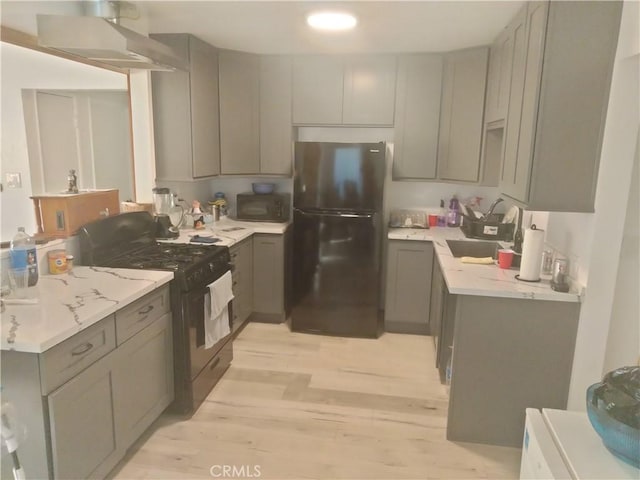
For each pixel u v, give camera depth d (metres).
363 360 3.42
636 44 1.87
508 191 2.61
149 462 2.27
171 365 2.55
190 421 2.61
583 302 2.19
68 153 2.58
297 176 3.75
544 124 2.09
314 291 3.84
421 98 3.85
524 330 2.30
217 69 3.74
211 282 2.81
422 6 2.57
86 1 2.49
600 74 2.02
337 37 3.30
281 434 2.51
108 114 2.96
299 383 3.06
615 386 1.29
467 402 2.43
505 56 2.88
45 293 2.07
